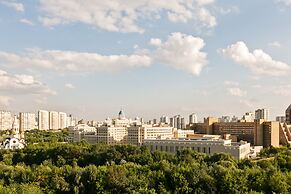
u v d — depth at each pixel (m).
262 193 156.75
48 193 188.75
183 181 179.75
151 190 173.62
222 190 174.25
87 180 196.75
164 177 186.62
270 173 179.38
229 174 180.12
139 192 174.75
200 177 181.75
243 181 175.12
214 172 188.38
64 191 194.75
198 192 174.25
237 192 168.12
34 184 198.75
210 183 178.12
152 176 189.62
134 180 186.38
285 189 164.50
